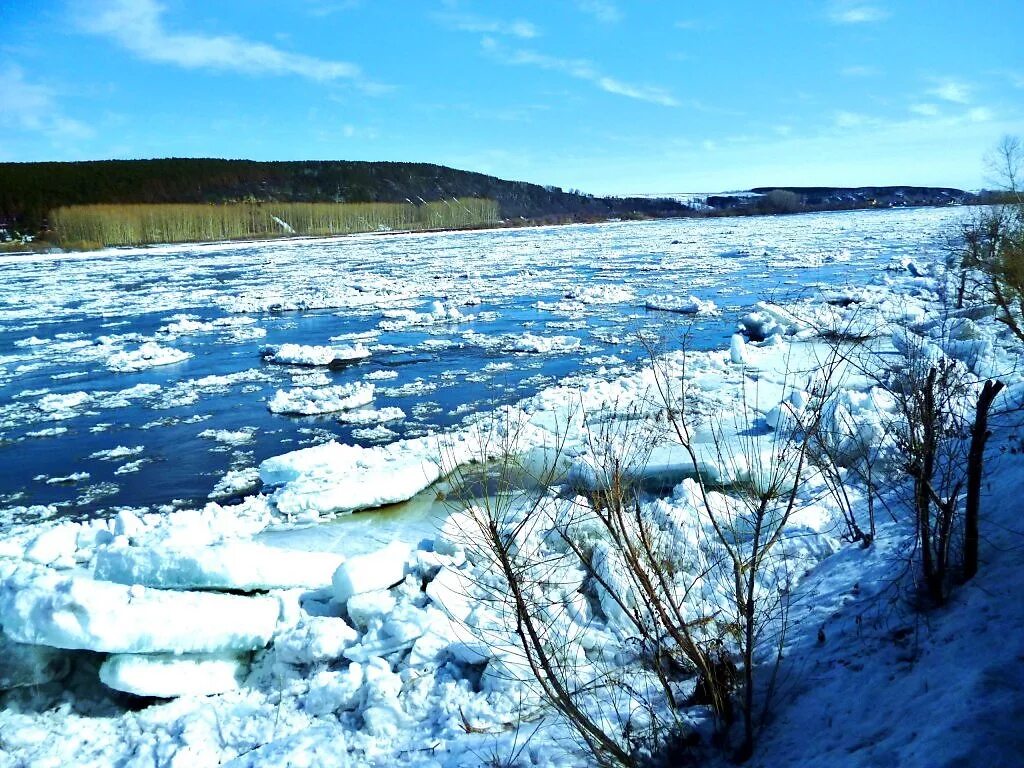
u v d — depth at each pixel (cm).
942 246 3541
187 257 6112
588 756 430
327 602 693
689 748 423
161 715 566
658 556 596
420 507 970
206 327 2580
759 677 478
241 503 1052
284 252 6494
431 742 493
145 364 2014
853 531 659
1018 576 452
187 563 670
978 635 412
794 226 7306
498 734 486
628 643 557
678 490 811
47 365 2073
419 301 3109
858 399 1018
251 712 566
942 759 312
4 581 634
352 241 8056
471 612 614
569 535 666
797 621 537
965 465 664
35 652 587
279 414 1508
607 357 1878
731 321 2272
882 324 1628
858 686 429
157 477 1179
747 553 656
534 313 2659
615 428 1086
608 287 3152
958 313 1589
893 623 478
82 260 6003
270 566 695
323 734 509
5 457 1304
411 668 573
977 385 950
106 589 591
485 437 1138
